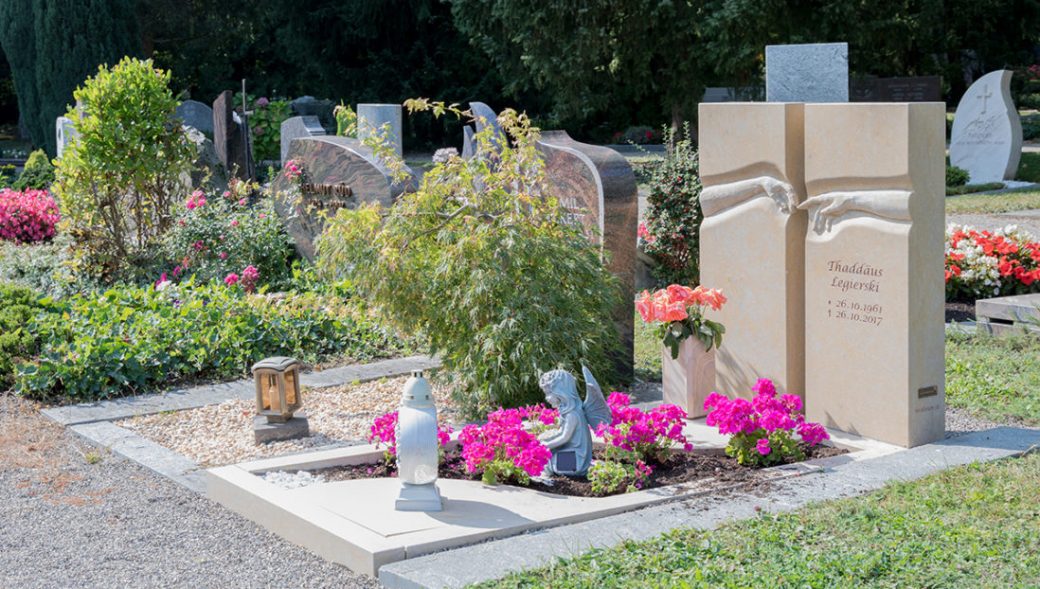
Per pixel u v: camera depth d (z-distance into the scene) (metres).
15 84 31.19
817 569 4.62
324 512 5.65
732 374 7.81
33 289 12.68
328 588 5.01
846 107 6.80
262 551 5.55
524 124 8.66
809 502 5.59
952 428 7.38
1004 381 8.51
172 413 8.46
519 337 7.79
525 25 26.05
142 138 13.28
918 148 6.53
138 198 13.52
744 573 4.63
